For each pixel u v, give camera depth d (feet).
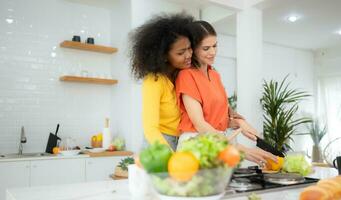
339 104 19.25
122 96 11.48
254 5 10.83
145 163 2.13
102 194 3.28
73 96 11.82
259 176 3.87
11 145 10.61
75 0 11.82
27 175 9.06
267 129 10.89
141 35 4.43
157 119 4.15
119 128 11.71
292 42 18.33
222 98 4.62
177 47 4.21
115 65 12.16
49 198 3.10
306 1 12.11
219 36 15.19
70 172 9.68
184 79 4.30
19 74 10.85
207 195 2.14
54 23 11.57
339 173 3.84
